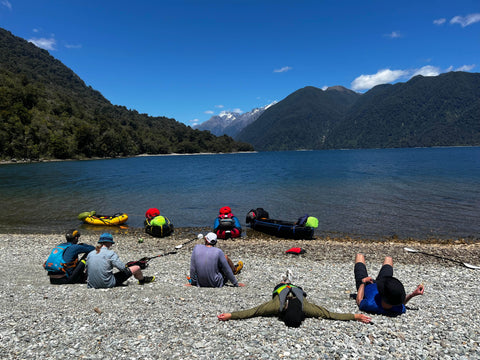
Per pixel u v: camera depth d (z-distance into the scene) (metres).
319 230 15.91
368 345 4.40
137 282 7.67
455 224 16.75
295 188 31.19
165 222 15.24
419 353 4.17
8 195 27.66
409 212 19.56
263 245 13.09
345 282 8.20
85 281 7.45
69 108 171.50
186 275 8.55
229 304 5.97
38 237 14.52
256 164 87.62
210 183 37.28
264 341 4.49
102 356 4.07
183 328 4.89
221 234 14.69
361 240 14.12
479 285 8.06
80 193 28.95
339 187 31.42
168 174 53.12
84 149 145.75
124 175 50.97
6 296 6.34
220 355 4.11
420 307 6.02
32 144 117.75
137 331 4.77
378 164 72.38
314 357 4.08
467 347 4.32
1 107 131.50
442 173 44.97
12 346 4.27
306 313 5.23
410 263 10.61
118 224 17.38
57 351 4.17
